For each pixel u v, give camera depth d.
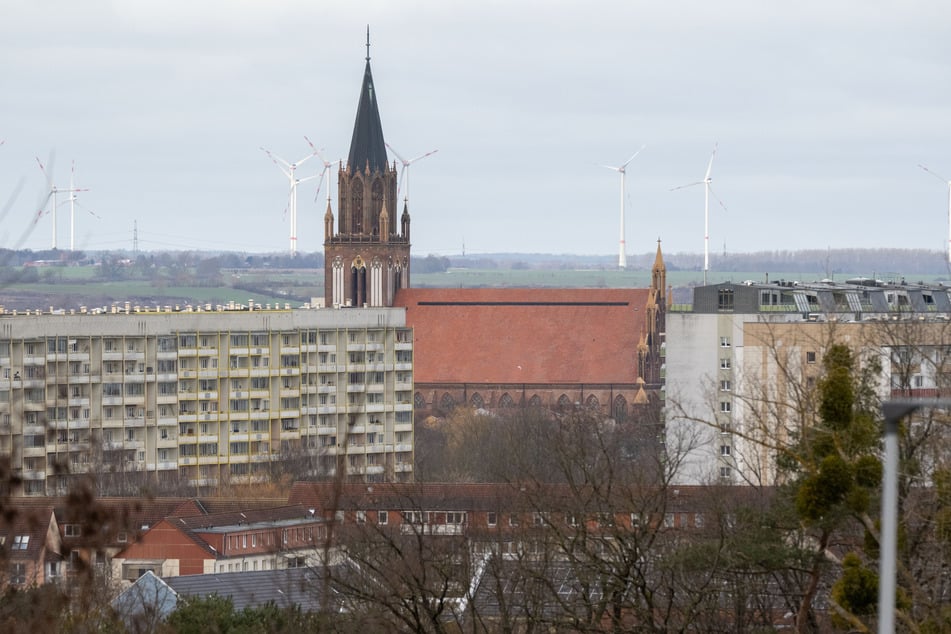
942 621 144.25
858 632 161.38
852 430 149.50
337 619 196.00
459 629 199.50
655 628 187.62
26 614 151.25
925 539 174.88
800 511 147.50
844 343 169.50
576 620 192.75
